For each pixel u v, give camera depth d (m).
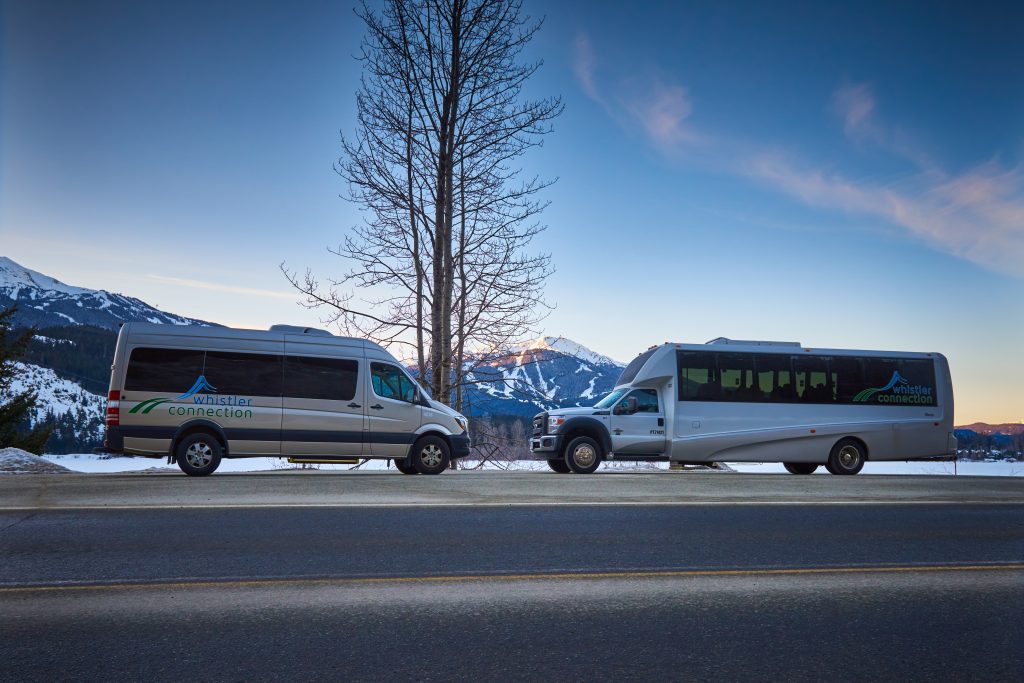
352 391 17.17
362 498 11.81
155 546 7.87
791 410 21.38
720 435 20.88
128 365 15.94
